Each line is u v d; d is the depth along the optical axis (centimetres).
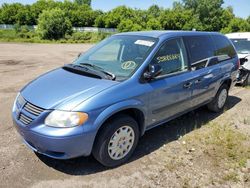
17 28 5616
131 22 6600
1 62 1430
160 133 503
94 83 378
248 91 839
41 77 434
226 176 376
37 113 345
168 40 458
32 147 364
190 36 510
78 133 334
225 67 597
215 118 589
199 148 450
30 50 2278
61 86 377
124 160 399
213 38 582
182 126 538
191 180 366
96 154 371
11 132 489
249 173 387
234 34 1048
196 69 503
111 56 457
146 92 400
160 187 351
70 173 373
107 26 7619
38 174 368
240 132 520
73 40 4478
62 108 337
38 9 8150
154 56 426
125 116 386
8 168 378
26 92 389
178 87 456
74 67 441
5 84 883
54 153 347
